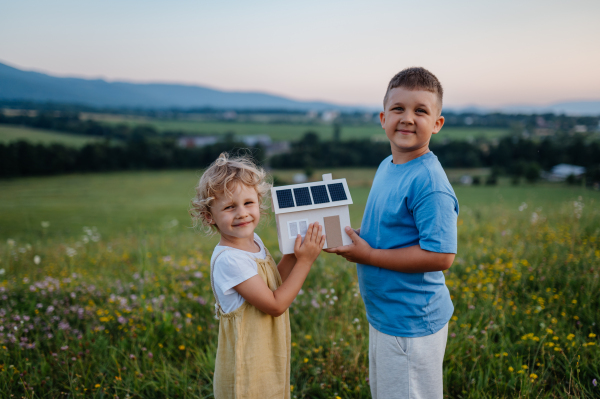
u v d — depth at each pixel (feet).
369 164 226.58
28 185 175.52
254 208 5.35
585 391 6.34
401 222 5.15
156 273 13.83
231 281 5.03
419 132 5.12
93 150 216.54
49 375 7.64
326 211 5.33
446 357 7.57
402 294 5.18
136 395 7.13
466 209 25.77
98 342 8.50
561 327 8.10
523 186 117.80
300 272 5.23
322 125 441.68
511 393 6.57
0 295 11.47
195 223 5.86
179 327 9.03
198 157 240.12
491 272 11.42
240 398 5.11
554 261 11.74
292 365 7.97
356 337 8.55
